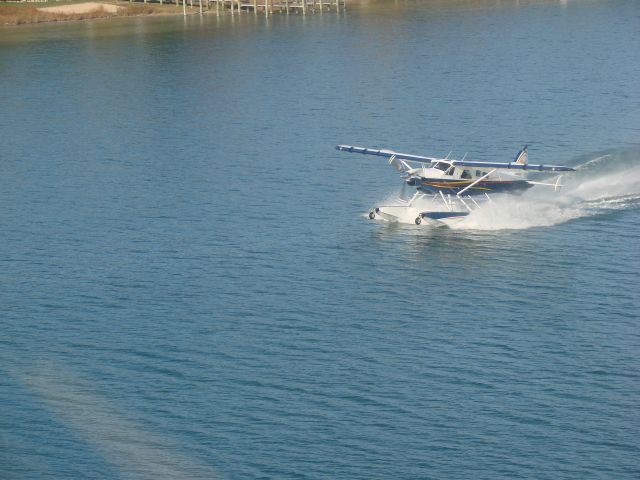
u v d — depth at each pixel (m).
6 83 199.25
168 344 78.19
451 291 86.12
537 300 84.00
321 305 84.31
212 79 196.12
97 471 63.34
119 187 120.75
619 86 170.88
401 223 101.94
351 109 161.75
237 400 70.12
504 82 179.38
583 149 128.75
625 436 65.38
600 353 75.19
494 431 66.12
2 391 72.12
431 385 71.44
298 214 107.25
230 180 121.81
